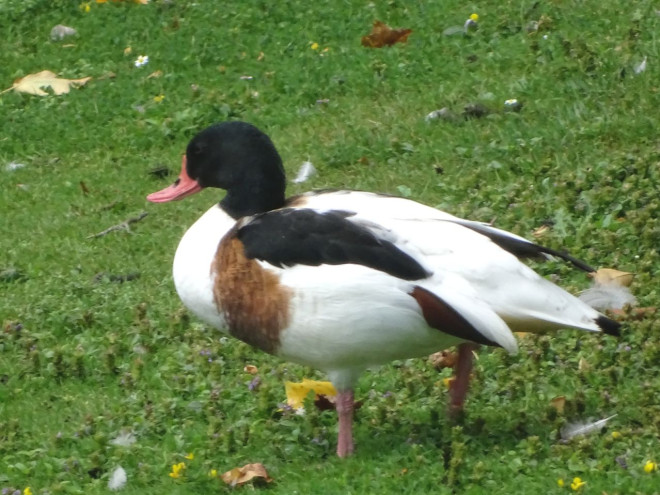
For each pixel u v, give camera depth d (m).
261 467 8.87
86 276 12.87
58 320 11.80
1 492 9.22
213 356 10.77
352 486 8.50
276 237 8.59
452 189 13.35
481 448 8.77
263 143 9.51
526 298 8.34
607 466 8.38
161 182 15.09
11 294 12.64
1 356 11.43
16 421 10.13
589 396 9.41
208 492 8.86
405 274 8.30
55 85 17.42
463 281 8.30
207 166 9.71
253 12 18.20
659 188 12.33
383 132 14.91
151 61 17.62
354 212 8.67
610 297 10.62
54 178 15.53
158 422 9.89
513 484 8.25
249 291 8.69
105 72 17.61
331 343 8.54
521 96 15.02
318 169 14.55
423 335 8.49
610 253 11.62
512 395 9.62
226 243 8.85
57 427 10.10
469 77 15.84
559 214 12.23
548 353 10.12
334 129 15.34
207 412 9.91
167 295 12.17
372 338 8.47
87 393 10.66
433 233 8.48
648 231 11.52
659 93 14.17
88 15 18.81
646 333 10.08
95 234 13.85
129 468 9.30
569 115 14.22
